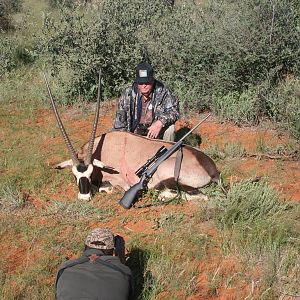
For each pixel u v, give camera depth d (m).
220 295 2.83
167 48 5.68
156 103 4.12
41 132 5.16
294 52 5.38
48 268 3.06
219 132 5.01
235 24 5.48
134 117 4.18
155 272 2.95
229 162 4.34
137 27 5.93
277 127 4.96
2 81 6.69
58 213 3.64
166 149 3.73
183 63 5.64
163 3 6.33
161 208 3.67
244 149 4.55
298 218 3.46
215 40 5.45
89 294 2.33
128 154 3.84
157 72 5.75
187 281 2.89
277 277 2.92
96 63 5.77
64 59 5.98
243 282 2.91
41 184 4.04
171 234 3.34
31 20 9.84
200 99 5.45
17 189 3.96
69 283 2.37
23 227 3.47
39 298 2.81
